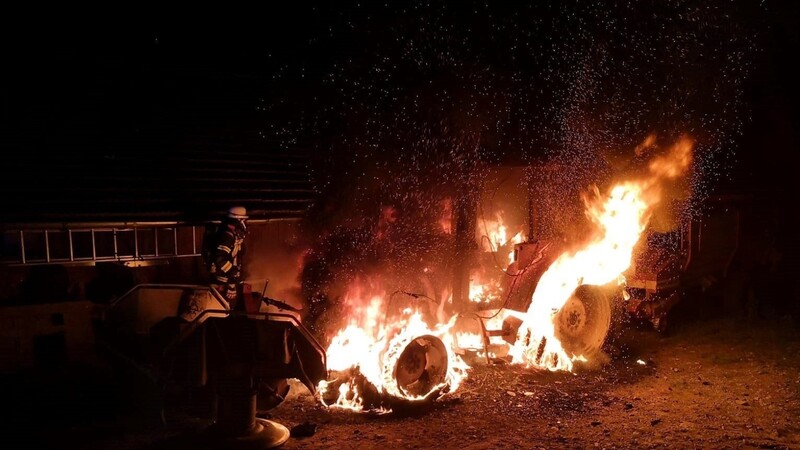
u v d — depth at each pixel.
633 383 7.11
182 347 5.06
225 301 5.54
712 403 6.39
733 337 9.21
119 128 7.66
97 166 6.77
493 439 5.45
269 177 7.95
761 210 11.34
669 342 9.05
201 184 7.21
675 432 5.59
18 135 6.86
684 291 10.49
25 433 5.21
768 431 5.61
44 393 5.74
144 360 5.57
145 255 6.91
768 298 11.50
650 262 9.48
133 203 6.44
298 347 5.36
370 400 6.27
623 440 5.41
